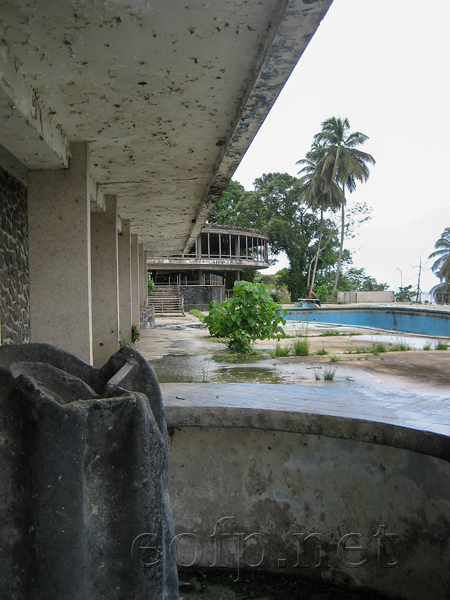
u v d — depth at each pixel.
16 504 1.38
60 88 3.29
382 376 5.51
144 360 1.75
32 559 1.36
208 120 4.02
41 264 4.12
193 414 2.80
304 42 2.64
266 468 2.86
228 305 8.18
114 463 1.42
